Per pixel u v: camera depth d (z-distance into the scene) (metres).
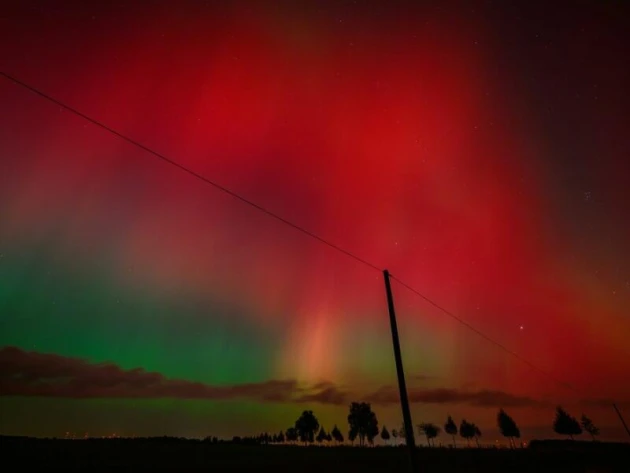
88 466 27.62
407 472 28.97
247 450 52.03
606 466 32.22
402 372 13.44
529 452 50.28
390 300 14.73
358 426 81.56
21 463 27.95
